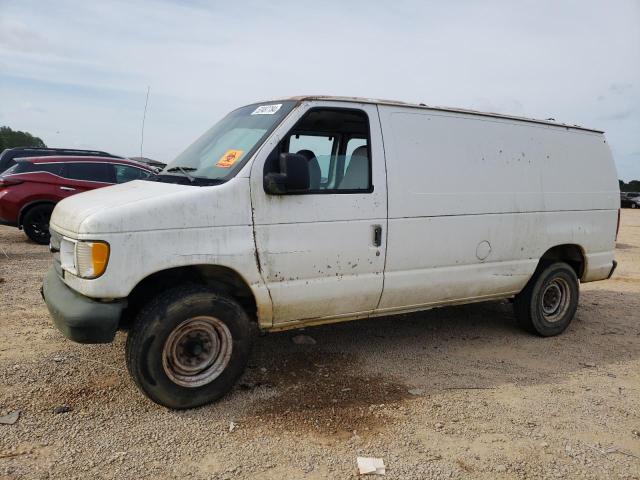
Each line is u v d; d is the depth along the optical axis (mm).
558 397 4238
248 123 4367
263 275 3912
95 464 3078
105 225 3393
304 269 4078
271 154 3936
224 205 3729
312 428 3584
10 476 2912
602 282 8969
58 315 3496
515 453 3396
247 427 3564
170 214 3562
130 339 3615
